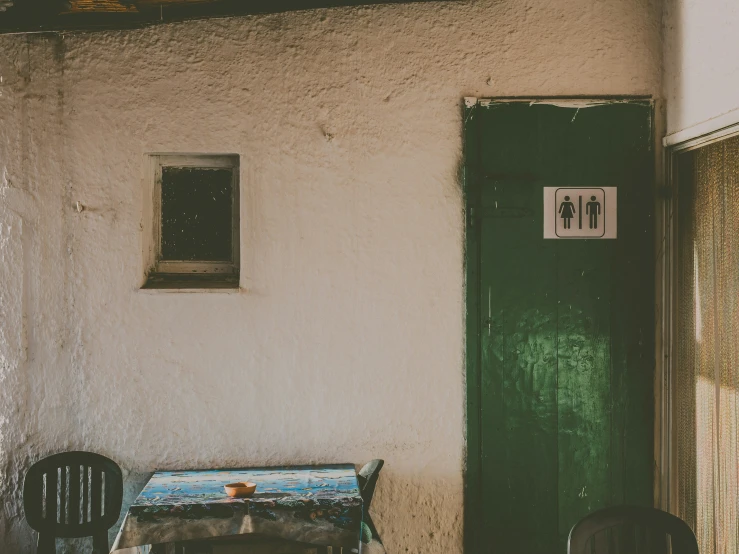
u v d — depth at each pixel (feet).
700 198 9.77
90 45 10.43
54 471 9.70
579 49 10.68
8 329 10.36
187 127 10.48
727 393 9.01
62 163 10.39
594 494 10.61
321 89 10.55
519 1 10.68
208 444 10.46
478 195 10.58
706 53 9.47
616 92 10.69
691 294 10.00
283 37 10.53
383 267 10.59
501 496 10.60
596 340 10.62
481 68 10.64
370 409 10.60
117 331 10.41
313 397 10.55
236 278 11.01
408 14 10.61
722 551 9.12
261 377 10.51
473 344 10.58
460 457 10.64
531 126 10.62
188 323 10.45
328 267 10.55
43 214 10.38
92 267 10.41
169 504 8.36
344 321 10.57
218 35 10.49
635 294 10.66
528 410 10.61
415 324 10.61
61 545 10.38
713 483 9.37
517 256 10.60
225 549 8.87
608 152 10.65
